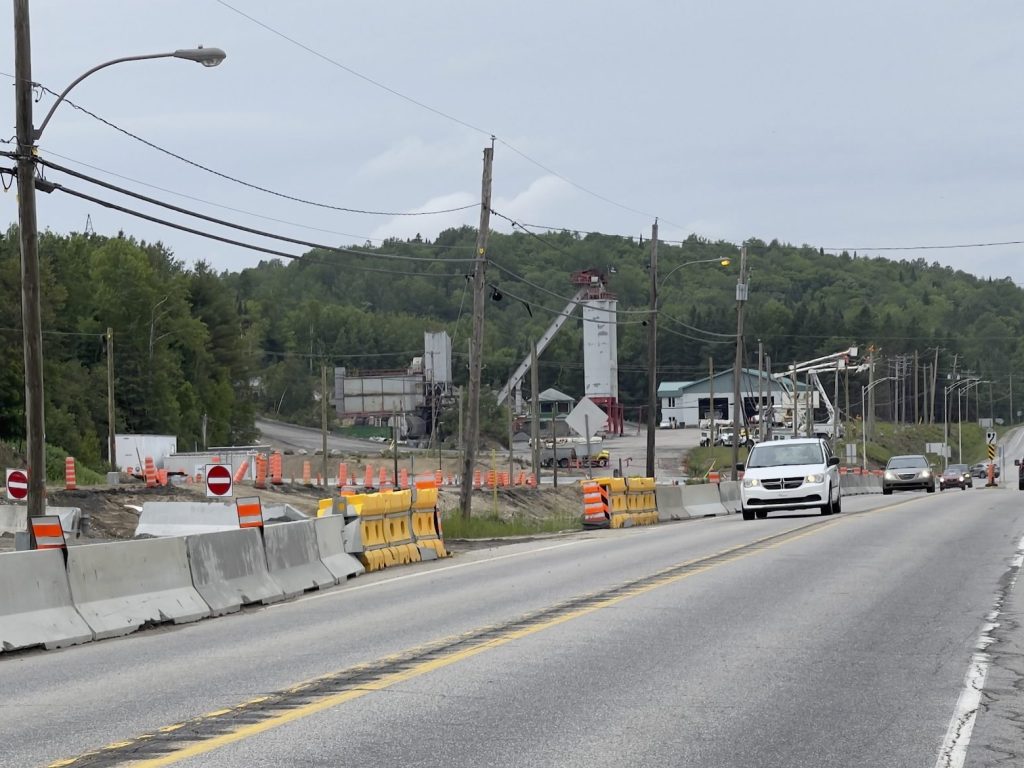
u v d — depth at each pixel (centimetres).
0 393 9600
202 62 2625
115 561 1905
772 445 4634
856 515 4331
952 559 2623
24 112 2684
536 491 8206
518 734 1033
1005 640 1551
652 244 6291
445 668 1363
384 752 968
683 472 13212
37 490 2714
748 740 1014
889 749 988
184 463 8675
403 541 3080
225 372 14012
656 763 937
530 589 2212
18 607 1692
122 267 12406
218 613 2089
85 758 968
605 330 16850
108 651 1661
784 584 2175
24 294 2720
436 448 14688
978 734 1043
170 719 1123
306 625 1852
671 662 1391
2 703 1257
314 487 7019
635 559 2783
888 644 1520
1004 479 12250
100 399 11531
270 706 1166
